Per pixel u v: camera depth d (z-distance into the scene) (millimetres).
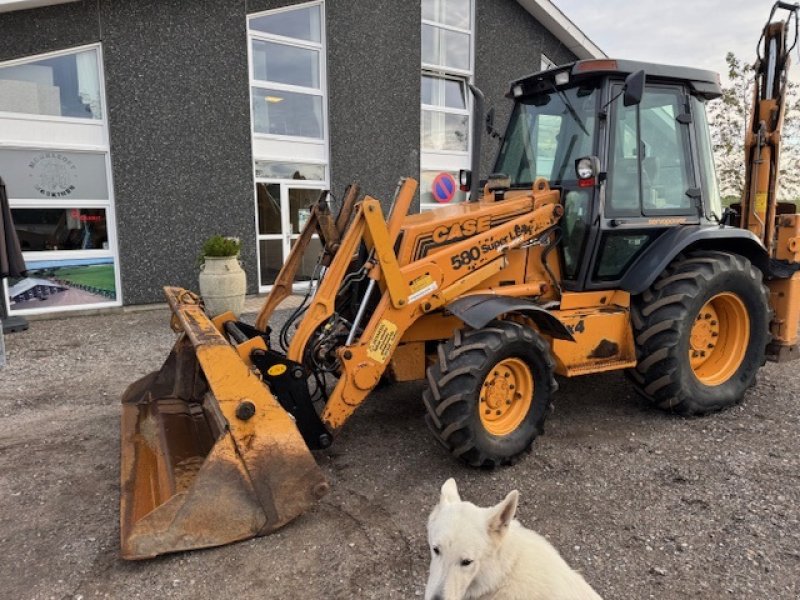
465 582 1999
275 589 2686
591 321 4375
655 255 4598
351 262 4223
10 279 8359
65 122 8602
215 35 9422
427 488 3617
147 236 9281
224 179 9797
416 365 4418
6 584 2727
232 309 8547
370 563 2865
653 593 2660
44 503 3445
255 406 3070
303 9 10422
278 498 3066
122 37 8727
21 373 5988
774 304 5367
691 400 4621
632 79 3820
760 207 5289
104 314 9055
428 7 12109
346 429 4562
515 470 3852
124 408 4355
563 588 2035
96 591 2674
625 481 3697
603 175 4367
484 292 4195
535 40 13852
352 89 11055
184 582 2729
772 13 5059
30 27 8133
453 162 12930
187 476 3240
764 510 3338
